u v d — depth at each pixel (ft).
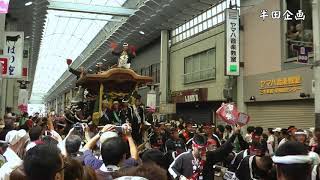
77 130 19.92
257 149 18.84
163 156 14.62
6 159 16.61
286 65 54.49
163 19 82.33
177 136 33.76
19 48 48.98
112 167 12.19
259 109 61.26
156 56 102.32
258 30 60.80
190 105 85.61
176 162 21.44
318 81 38.86
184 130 42.96
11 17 78.48
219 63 71.92
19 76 48.39
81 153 15.65
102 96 32.76
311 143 29.94
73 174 8.98
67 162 8.96
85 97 37.52
